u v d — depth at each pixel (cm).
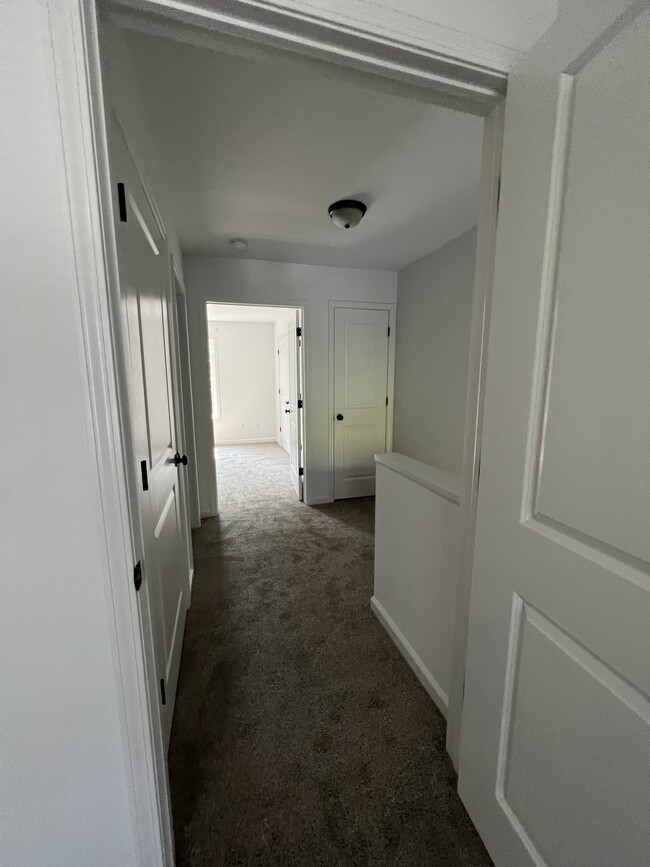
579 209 64
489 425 89
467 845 100
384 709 142
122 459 66
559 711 73
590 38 60
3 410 60
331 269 349
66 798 74
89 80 56
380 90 83
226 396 681
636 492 57
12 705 68
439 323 303
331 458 378
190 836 102
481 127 150
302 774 118
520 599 82
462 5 74
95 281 60
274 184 193
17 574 65
